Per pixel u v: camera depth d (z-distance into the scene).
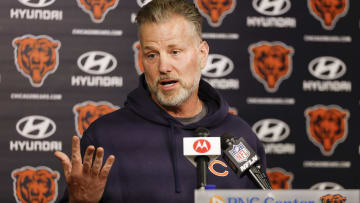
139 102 5.78
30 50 9.30
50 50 9.35
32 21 9.36
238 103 9.60
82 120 9.30
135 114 5.78
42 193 9.09
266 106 9.64
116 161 5.41
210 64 9.62
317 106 9.70
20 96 9.20
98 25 9.49
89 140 5.57
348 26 9.88
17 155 9.10
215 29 9.71
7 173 9.04
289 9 9.85
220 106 5.92
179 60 5.18
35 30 9.34
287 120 9.63
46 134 9.20
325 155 9.62
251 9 9.80
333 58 9.80
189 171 5.34
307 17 9.86
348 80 9.77
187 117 5.83
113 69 9.45
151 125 5.66
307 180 9.55
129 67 9.48
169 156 5.45
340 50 9.83
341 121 9.70
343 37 9.85
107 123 5.68
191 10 5.37
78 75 9.38
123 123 5.67
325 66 9.78
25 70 9.26
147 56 5.24
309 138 9.62
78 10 9.48
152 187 5.26
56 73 9.34
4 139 9.09
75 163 4.19
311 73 9.76
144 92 5.87
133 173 5.32
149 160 5.39
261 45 9.73
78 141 4.20
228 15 9.76
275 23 9.80
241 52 9.70
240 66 9.67
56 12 9.42
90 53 9.44
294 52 9.77
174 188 5.26
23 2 9.36
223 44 9.69
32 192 9.07
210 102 6.18
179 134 5.60
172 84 5.24
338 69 9.79
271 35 9.78
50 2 9.42
